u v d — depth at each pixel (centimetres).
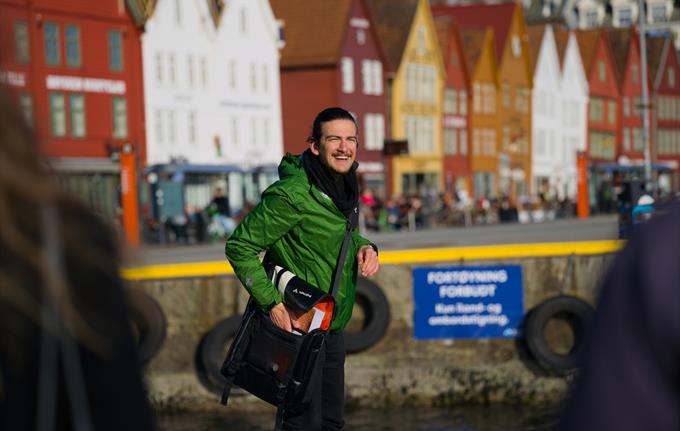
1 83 252
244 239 876
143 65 7694
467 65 11781
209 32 8388
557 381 2070
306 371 868
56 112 6994
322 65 9581
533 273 2098
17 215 247
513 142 12712
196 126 8262
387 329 2097
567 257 2092
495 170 12375
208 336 2042
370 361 2097
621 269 252
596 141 14638
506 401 2080
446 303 2102
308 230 879
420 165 10881
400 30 10669
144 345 2047
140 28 7656
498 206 8550
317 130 877
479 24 12644
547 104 13600
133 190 4431
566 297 2067
